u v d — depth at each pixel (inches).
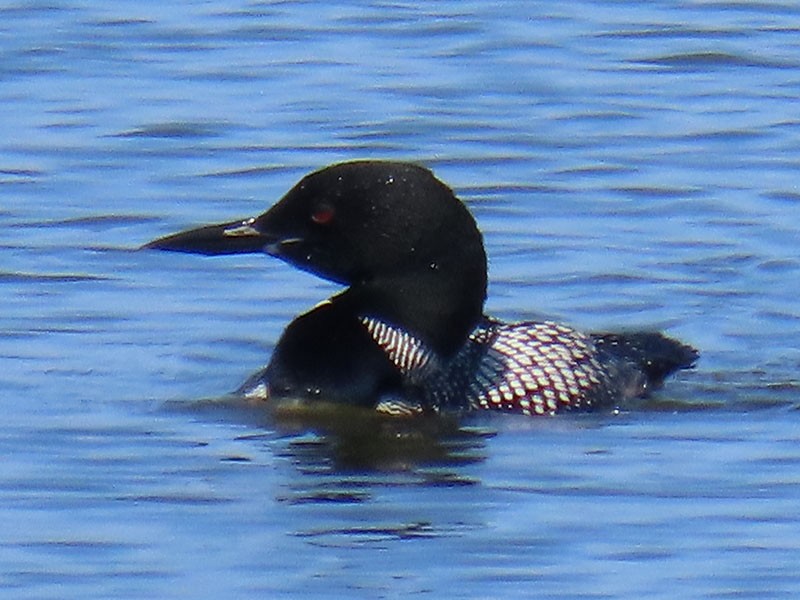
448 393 558.3
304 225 561.9
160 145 774.5
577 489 506.3
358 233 557.0
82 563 464.8
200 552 471.5
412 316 555.8
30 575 459.2
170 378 581.3
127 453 527.2
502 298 649.0
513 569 463.2
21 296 637.9
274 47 883.4
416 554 470.3
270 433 541.3
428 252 556.7
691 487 507.5
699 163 765.9
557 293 653.3
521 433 545.0
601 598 450.6
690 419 557.0
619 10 940.6
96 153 764.6
